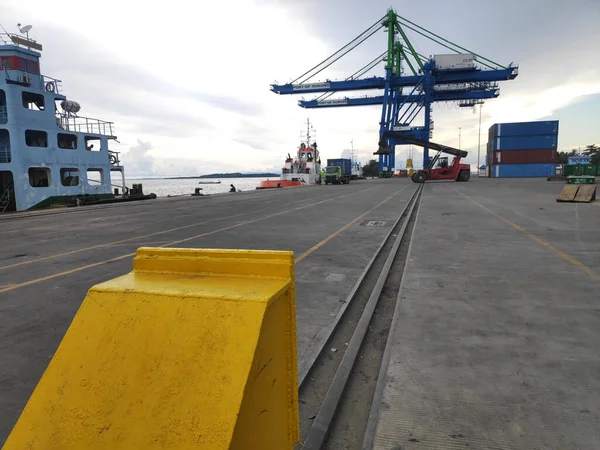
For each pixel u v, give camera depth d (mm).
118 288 1431
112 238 9672
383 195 23516
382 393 2459
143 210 18156
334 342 3453
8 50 23875
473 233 8469
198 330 1239
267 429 1297
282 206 18078
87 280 5672
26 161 22797
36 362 3182
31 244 9133
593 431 2062
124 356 1261
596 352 2910
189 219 13492
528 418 2184
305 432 2197
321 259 6695
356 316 4082
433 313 3783
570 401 2320
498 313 3742
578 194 15188
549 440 2010
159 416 1132
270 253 1508
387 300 4535
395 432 2107
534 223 9789
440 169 38688
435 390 2473
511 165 53688
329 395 2523
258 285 1430
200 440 1059
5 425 2369
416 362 2834
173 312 1298
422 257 6223
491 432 2080
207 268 1559
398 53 61938
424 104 55688
